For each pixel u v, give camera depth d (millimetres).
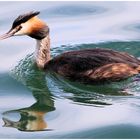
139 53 17625
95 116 13430
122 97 14469
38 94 15125
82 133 12656
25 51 17969
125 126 12852
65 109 13961
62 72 15672
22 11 20688
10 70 16672
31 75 16312
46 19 20375
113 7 21516
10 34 16219
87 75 15203
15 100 14750
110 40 18594
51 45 18438
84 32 19391
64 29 19672
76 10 21297
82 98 14648
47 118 13547
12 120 13555
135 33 19109
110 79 15133
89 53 15656
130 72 15070
